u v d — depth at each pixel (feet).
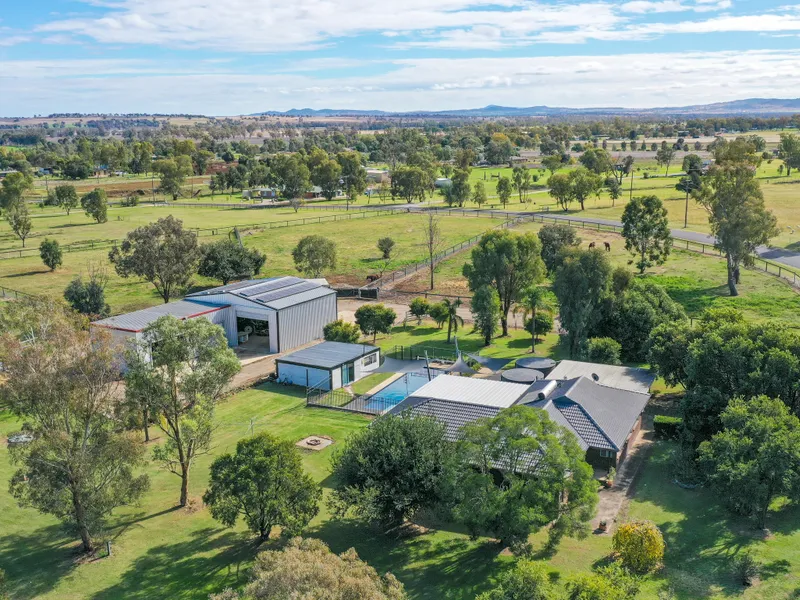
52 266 340.59
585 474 102.12
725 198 265.75
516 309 234.38
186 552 111.04
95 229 480.23
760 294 265.95
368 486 110.11
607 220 460.96
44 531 119.03
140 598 98.78
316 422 165.07
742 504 111.86
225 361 124.36
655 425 151.94
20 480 108.78
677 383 173.47
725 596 93.97
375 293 294.66
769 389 134.31
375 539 114.11
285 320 223.71
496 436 103.65
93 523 109.70
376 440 114.32
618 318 203.10
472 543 111.96
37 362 104.68
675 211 477.77
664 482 130.93
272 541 113.80
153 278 264.72
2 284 313.73
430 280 319.06
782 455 103.86
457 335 239.71
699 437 141.90
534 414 105.60
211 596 73.15
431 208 573.33
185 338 121.39
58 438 105.19
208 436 127.75
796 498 105.60
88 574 105.29
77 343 110.11
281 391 188.34
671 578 99.09
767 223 259.80
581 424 135.74
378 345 229.04
